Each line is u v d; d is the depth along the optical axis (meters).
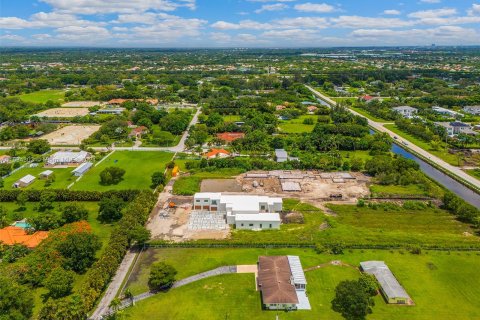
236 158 170.75
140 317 75.38
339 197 132.75
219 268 91.69
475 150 186.12
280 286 80.19
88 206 126.00
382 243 101.00
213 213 120.62
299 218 116.94
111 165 164.62
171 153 181.75
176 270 90.81
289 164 163.00
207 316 75.69
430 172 159.88
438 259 94.94
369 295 81.25
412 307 77.94
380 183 144.75
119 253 93.00
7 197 128.12
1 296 70.56
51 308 71.06
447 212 121.31
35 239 99.00
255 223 110.44
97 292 79.62
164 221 115.19
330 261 94.38
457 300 80.25
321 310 77.19
